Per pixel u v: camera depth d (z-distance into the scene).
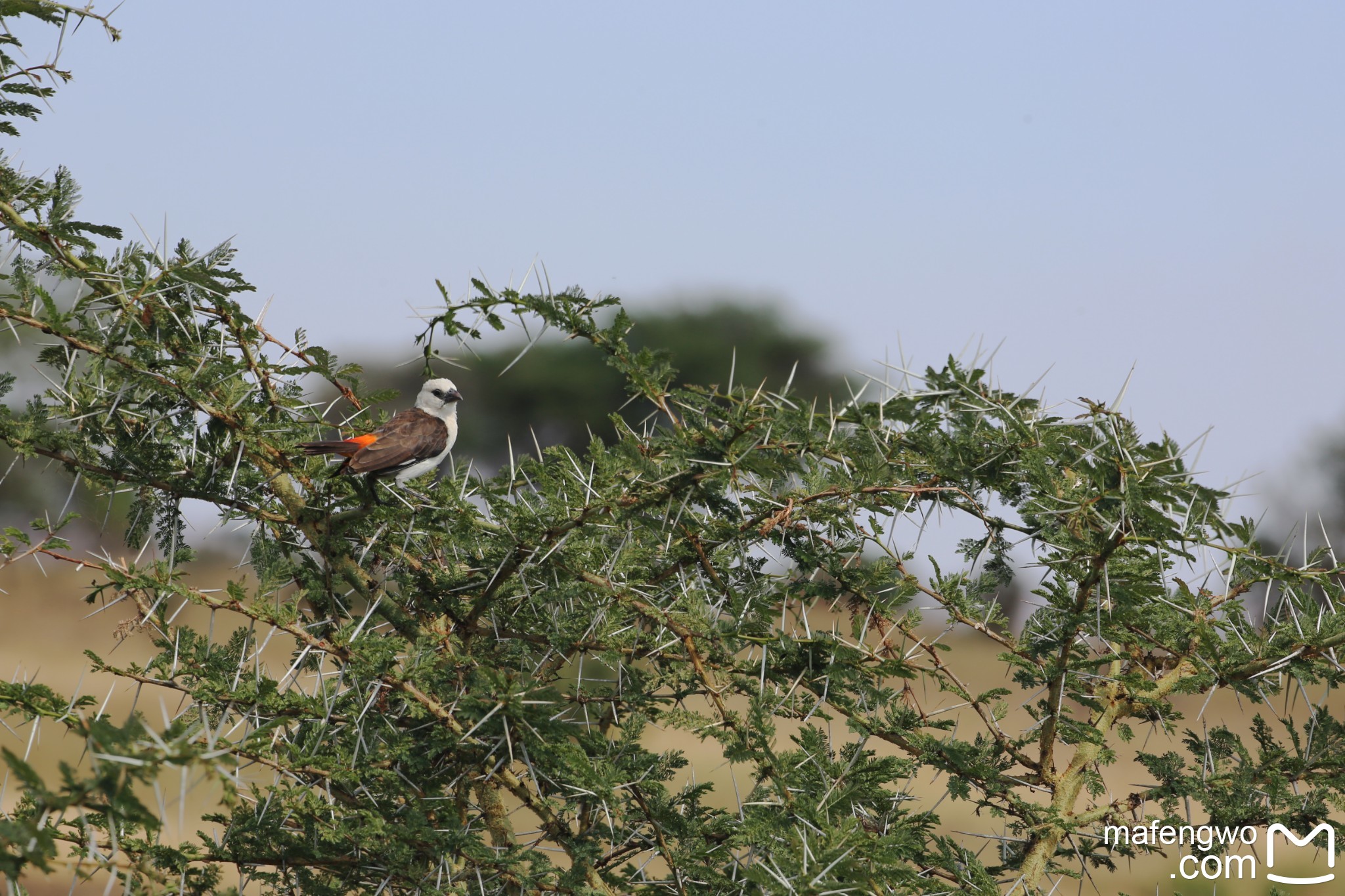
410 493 10.75
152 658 10.08
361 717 9.14
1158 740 20.53
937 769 10.48
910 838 9.51
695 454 9.48
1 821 6.56
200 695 8.84
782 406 10.88
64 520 9.77
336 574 10.77
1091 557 9.59
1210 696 10.31
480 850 9.18
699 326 75.06
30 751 8.14
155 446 10.55
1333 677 10.41
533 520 9.70
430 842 9.15
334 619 10.40
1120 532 9.12
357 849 9.45
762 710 9.67
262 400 11.08
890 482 10.09
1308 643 9.80
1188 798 10.51
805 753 9.67
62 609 39.88
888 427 11.26
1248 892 18.89
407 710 10.24
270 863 9.44
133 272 9.98
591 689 11.08
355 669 9.23
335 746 9.55
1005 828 11.35
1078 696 10.56
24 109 9.74
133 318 9.83
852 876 7.80
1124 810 10.52
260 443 10.61
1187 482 9.39
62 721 8.29
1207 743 10.66
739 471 9.63
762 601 10.26
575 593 9.98
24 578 39.31
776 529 10.30
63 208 9.77
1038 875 10.34
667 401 11.19
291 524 10.90
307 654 9.77
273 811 9.20
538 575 10.30
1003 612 10.83
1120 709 11.14
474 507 10.52
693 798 10.40
